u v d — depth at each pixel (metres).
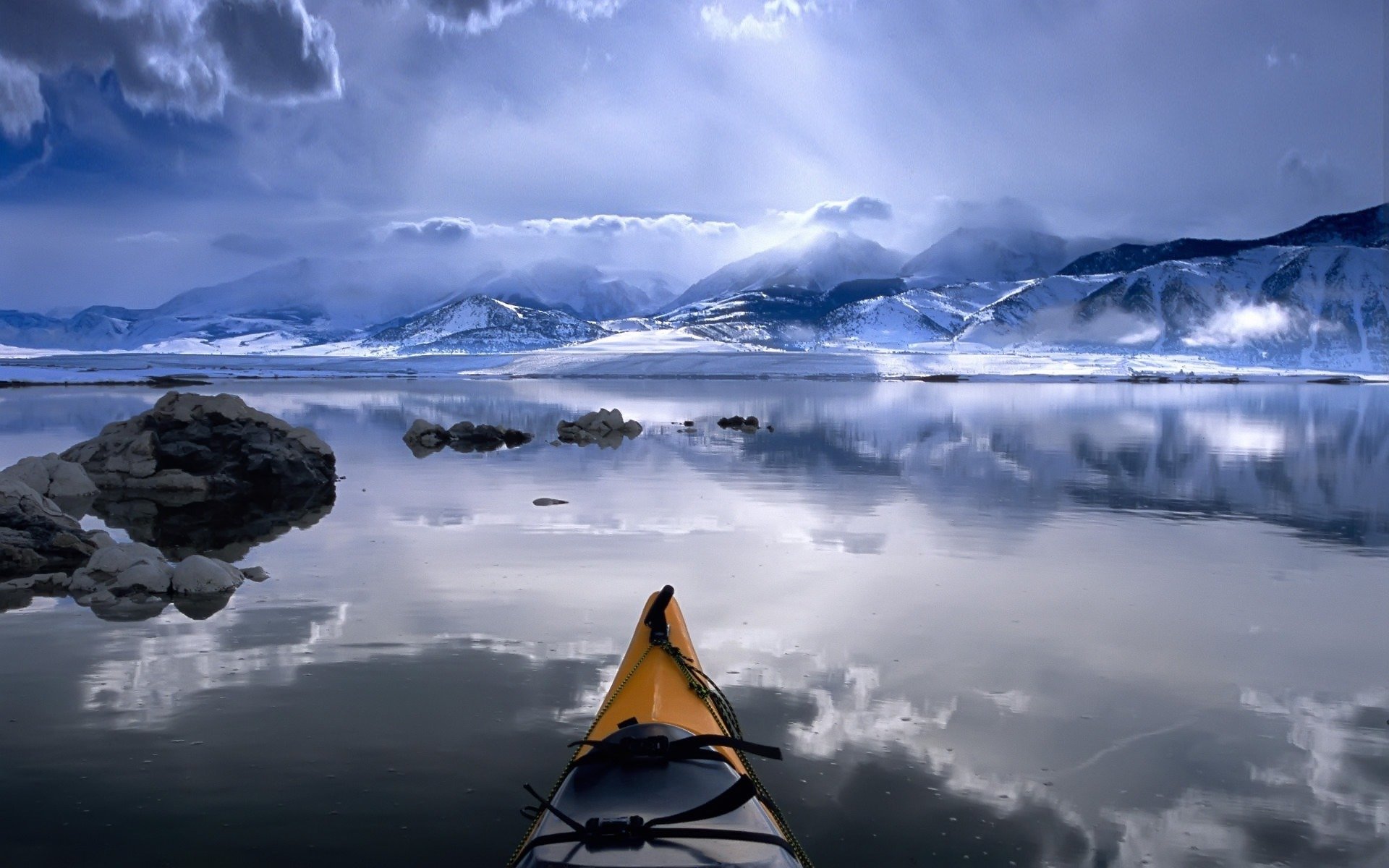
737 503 14.94
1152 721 5.86
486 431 26.55
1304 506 14.80
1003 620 8.12
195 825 4.52
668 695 4.43
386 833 4.44
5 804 4.73
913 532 12.34
